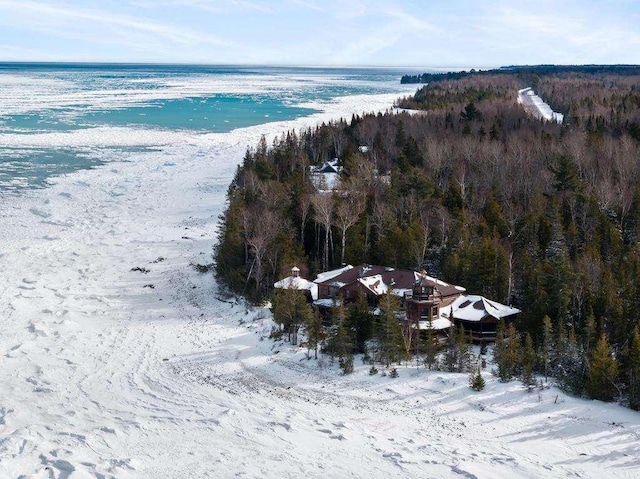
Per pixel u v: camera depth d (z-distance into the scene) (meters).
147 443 44.72
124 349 64.38
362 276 73.88
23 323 70.06
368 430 48.25
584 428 49.19
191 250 98.25
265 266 80.19
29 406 51.06
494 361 62.91
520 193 105.12
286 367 60.59
